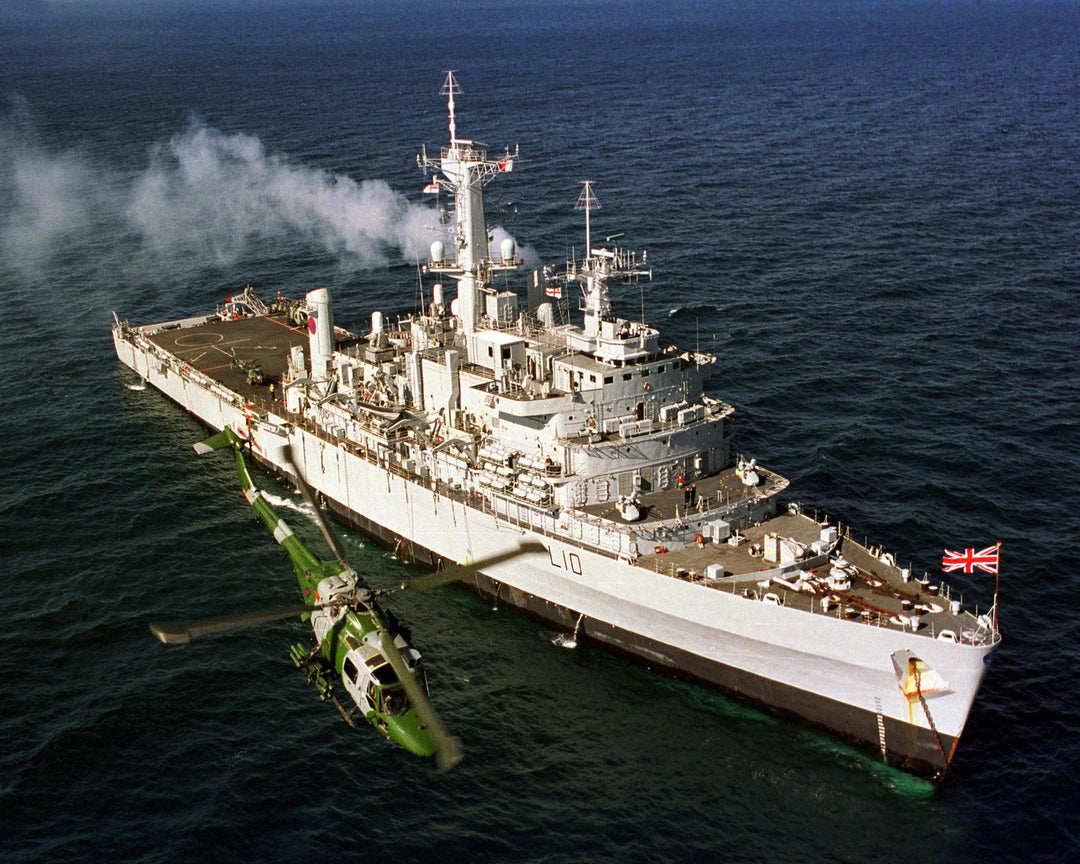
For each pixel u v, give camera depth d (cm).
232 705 6259
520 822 5478
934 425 9369
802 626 5938
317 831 5394
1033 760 5744
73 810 5519
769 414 9669
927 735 5741
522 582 7169
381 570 7944
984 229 15188
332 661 5097
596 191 17738
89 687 6400
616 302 12469
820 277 13238
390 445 7975
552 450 7131
